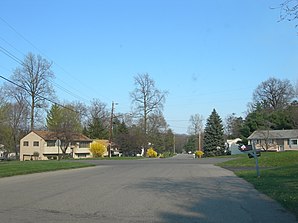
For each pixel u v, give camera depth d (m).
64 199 13.63
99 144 74.62
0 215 10.34
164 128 98.69
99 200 13.40
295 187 16.31
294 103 83.50
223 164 40.50
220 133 92.25
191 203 12.76
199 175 26.17
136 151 88.12
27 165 33.31
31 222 9.34
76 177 24.44
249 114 88.44
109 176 25.33
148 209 11.48
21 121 80.06
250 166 36.12
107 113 101.88
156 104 78.38
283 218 10.15
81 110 94.19
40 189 17.03
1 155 90.62
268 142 78.31
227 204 12.56
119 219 9.87
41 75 65.50
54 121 80.94
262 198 14.04
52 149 82.69
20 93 69.56
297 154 39.53
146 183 20.09
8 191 16.20
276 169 28.20
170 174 27.22
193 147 145.12
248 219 9.99
